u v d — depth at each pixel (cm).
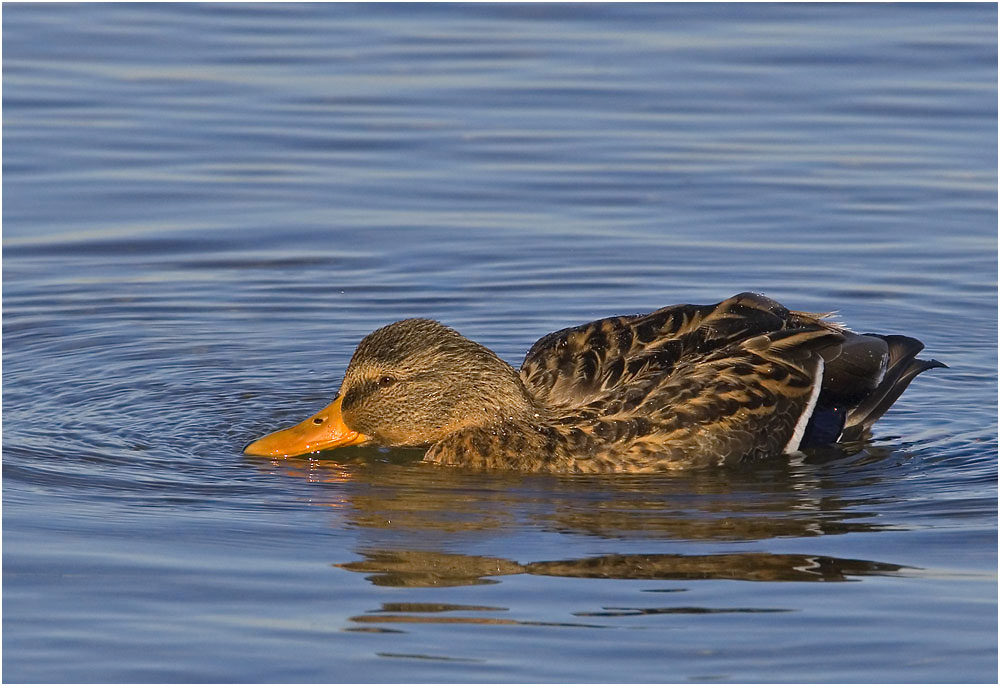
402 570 1167
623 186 2141
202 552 1201
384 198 2112
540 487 1352
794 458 1429
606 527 1252
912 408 1582
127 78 2445
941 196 2108
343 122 2319
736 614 1091
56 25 2652
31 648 1042
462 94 2402
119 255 1977
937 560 1180
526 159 2211
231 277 1931
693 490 1341
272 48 2567
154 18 2709
